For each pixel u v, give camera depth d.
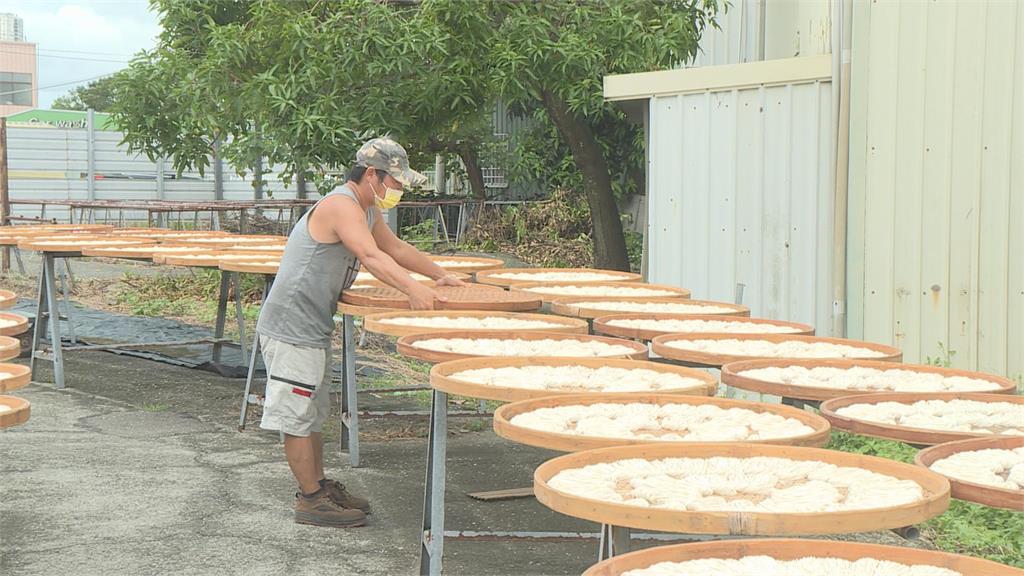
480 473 5.91
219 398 7.85
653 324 4.91
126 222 20.75
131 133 13.51
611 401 3.14
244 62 11.54
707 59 11.94
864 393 3.29
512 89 11.75
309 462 4.84
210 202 17.05
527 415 2.91
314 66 10.95
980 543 4.61
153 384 8.32
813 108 7.03
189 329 11.12
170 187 21.42
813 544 2.00
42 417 7.04
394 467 6.01
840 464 2.50
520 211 18.30
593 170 13.77
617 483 2.29
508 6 11.98
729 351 4.28
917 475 2.34
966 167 6.22
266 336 4.80
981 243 6.19
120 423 6.93
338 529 4.80
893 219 6.50
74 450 6.14
